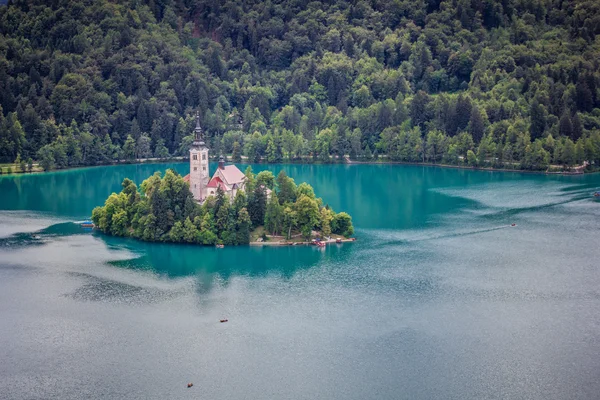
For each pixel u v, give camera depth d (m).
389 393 189.00
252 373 199.50
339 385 192.88
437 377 196.50
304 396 187.75
